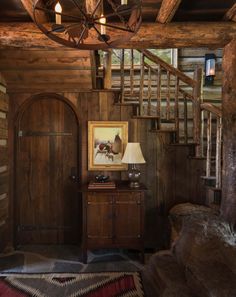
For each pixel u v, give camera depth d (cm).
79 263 305
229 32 244
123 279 268
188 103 422
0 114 326
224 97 261
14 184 353
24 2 191
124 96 360
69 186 362
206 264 188
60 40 155
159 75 346
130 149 323
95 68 324
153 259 240
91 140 354
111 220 311
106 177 340
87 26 145
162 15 230
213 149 375
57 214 362
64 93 354
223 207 258
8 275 275
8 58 296
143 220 312
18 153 356
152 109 422
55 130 359
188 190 362
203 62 466
